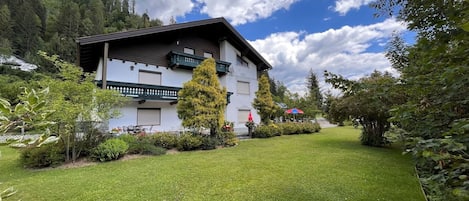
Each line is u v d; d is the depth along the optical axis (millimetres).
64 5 38781
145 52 13438
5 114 1107
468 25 1075
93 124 7215
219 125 9953
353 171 5344
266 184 4426
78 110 6176
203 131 10555
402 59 3982
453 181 1477
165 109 13898
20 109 1126
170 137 9000
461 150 1351
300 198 3730
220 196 3838
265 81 14844
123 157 7207
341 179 4711
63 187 4312
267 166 5879
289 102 25781
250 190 4109
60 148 6375
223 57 16984
